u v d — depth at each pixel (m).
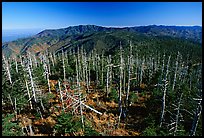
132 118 43.97
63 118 33.56
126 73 62.25
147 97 53.59
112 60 84.19
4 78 43.97
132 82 62.75
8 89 42.19
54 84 59.41
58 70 70.50
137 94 55.34
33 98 44.09
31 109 42.38
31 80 41.28
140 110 47.16
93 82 64.94
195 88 50.94
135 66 74.25
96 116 43.50
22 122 37.56
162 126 38.03
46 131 35.38
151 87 60.94
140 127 40.12
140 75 68.06
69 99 44.62
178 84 54.19
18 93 42.06
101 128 39.19
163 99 37.59
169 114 41.94
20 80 43.88
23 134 31.75
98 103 49.06
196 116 31.84
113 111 46.62
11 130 30.08
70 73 65.88
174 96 44.62
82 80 65.06
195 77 67.81
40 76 54.75
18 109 40.94
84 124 36.41
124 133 38.22
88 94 54.44
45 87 55.75
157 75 65.19
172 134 33.94
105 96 53.50
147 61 92.75
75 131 33.97
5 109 41.06
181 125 37.59
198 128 34.97
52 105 44.81
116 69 66.50
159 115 42.28
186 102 42.81
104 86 57.41
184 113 41.06
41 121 38.50
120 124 41.56
